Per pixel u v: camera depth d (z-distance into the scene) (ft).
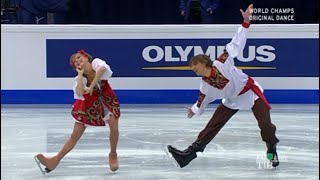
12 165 44.86
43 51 77.20
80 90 39.91
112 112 41.42
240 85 41.70
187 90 77.41
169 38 77.05
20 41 77.00
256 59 77.00
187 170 43.24
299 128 60.39
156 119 66.44
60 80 77.56
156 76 77.41
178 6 87.40
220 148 51.26
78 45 77.30
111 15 87.40
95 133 58.34
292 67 77.05
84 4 86.74
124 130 59.77
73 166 44.60
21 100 77.51
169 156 45.24
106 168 43.96
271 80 77.25
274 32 76.74
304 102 77.30
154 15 87.45
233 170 43.14
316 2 85.51
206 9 85.97
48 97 77.61
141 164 45.24
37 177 41.19
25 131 59.26
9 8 85.51
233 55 40.88
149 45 77.25
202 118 67.15
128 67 77.51
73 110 41.34
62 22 86.48
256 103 42.47
